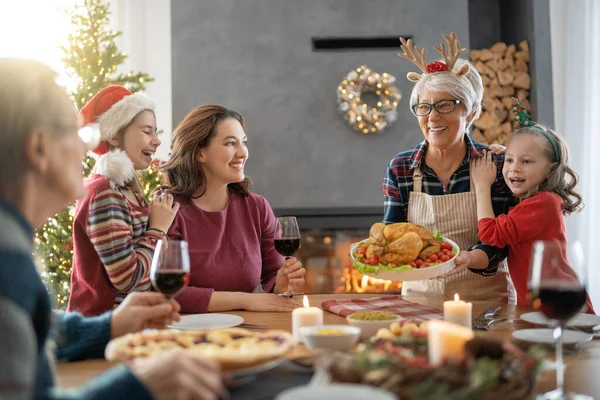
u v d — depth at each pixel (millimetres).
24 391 693
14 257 759
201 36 4285
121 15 4477
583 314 1599
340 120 4289
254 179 4281
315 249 4277
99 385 790
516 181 2148
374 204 4277
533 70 4465
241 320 1562
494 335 1408
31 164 883
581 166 4496
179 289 1342
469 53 4574
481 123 4527
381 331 1217
